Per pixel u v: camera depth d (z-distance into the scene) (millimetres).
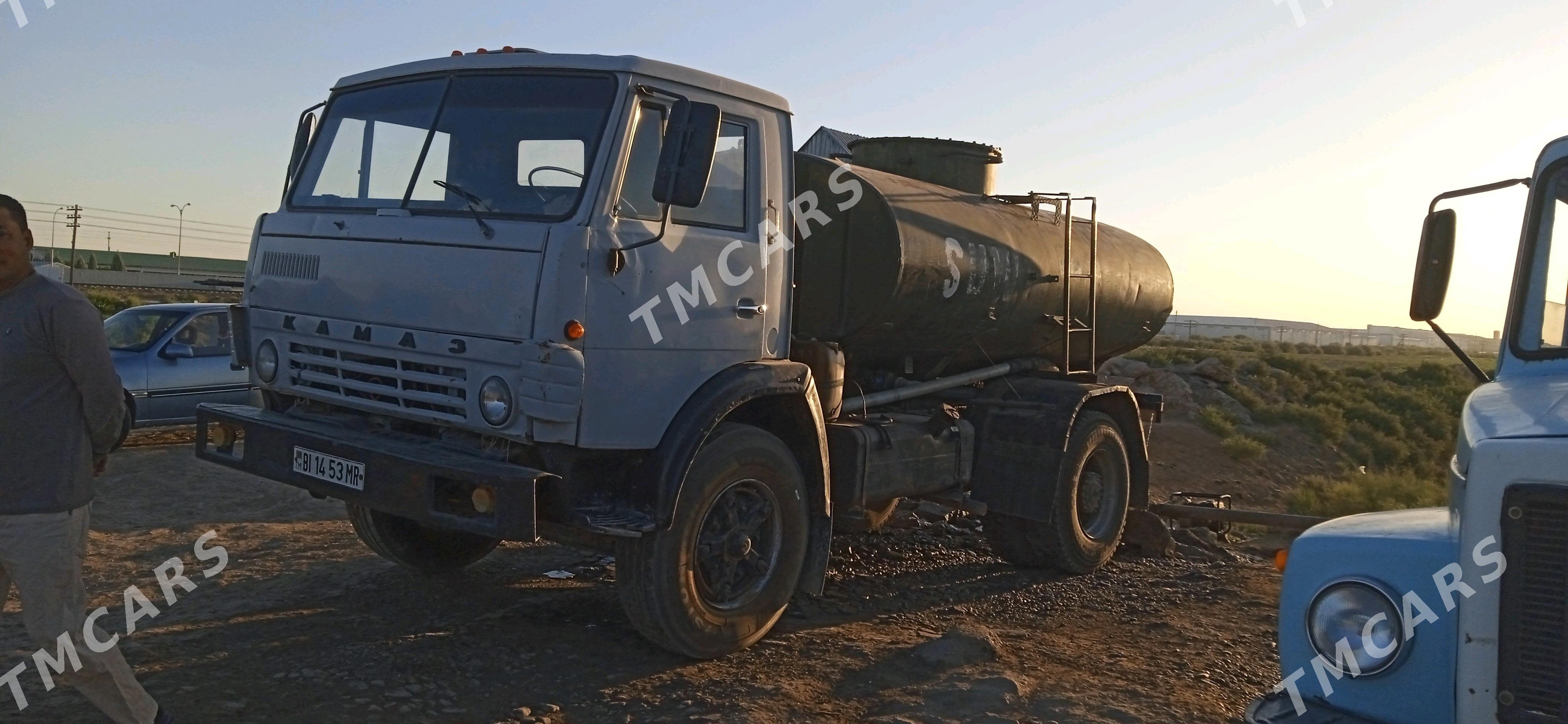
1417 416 25719
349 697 4492
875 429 6477
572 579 6684
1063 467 7430
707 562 5164
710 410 4906
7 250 3426
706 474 5000
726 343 5168
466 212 4789
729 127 5270
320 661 4926
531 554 7285
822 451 5637
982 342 7621
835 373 6172
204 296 35781
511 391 4457
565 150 4730
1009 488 7457
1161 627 6266
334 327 5070
